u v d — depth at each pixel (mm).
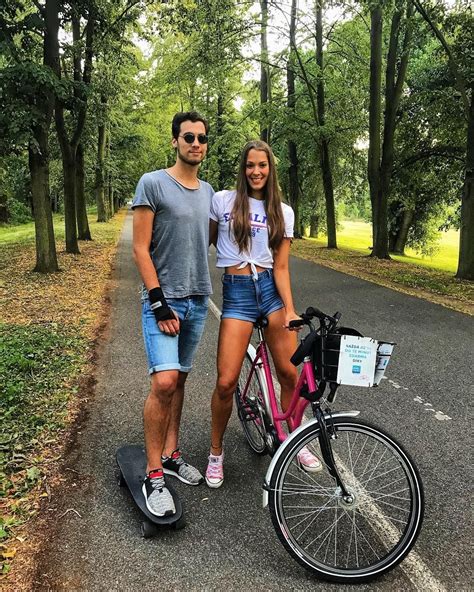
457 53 12578
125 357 5613
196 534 2672
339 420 2447
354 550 2521
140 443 3650
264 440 3217
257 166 2955
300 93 20750
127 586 2303
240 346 3006
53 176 29688
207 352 5828
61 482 3129
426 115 15273
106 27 13453
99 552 2514
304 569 2439
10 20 10375
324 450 2443
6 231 28891
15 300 8406
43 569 2387
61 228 24719
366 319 7582
